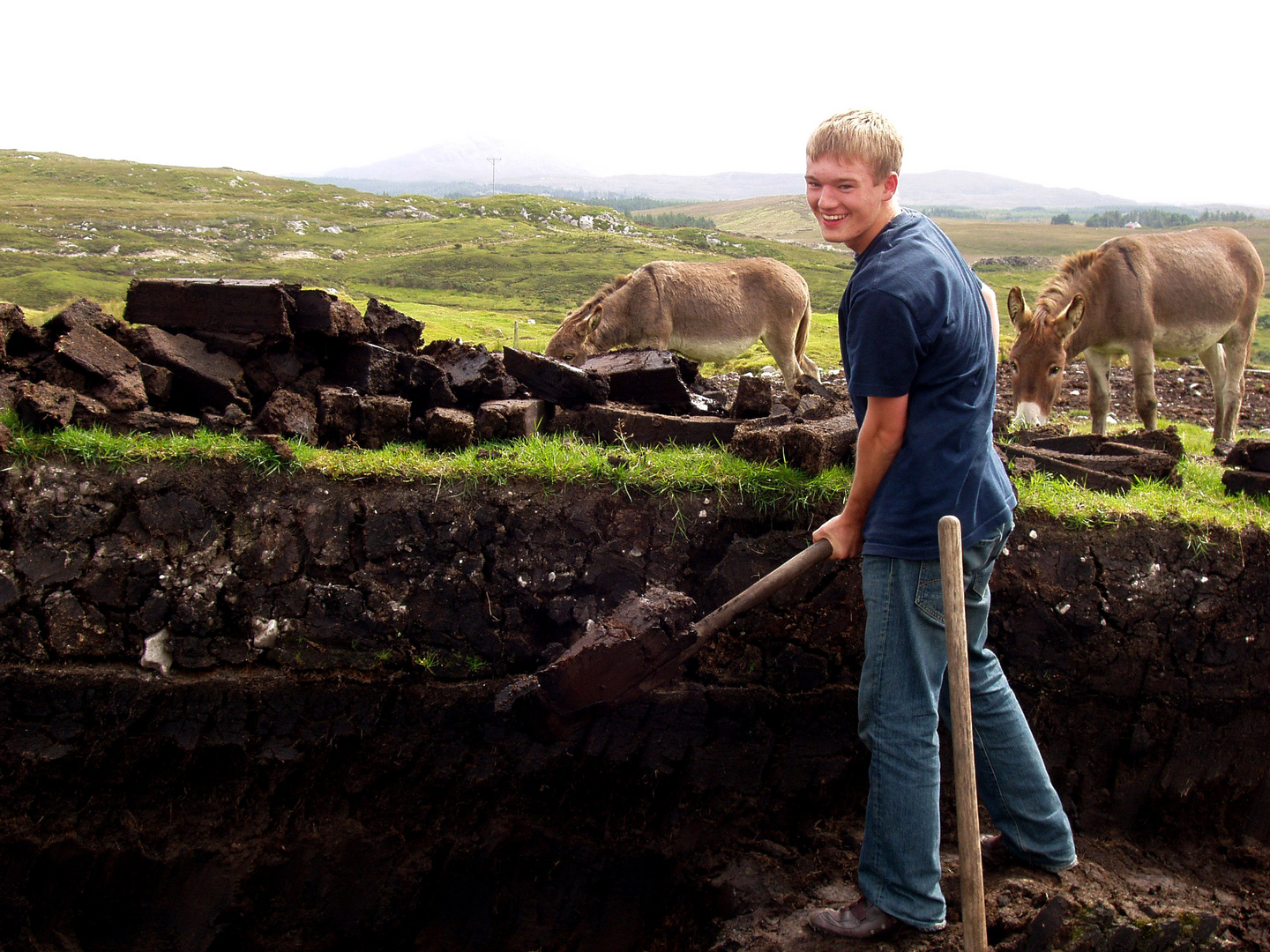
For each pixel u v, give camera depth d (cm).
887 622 322
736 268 1152
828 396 614
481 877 450
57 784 433
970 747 295
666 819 446
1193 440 975
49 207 12662
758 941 363
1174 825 443
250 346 509
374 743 445
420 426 506
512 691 357
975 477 320
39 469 449
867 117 303
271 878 439
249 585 443
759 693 441
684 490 460
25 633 432
